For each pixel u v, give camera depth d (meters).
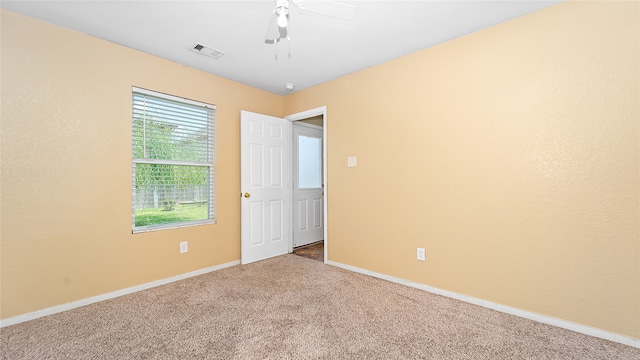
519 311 2.18
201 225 3.19
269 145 3.79
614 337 1.84
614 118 1.83
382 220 3.00
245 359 1.68
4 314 2.05
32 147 2.15
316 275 3.12
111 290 2.53
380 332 1.97
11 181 2.08
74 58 2.34
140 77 2.72
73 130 2.34
